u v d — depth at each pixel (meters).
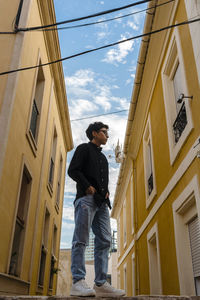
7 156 5.28
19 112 5.97
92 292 2.65
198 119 4.60
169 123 6.36
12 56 5.90
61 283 23.14
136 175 11.19
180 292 5.02
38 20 7.56
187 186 4.95
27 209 6.90
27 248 6.91
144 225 8.95
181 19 5.75
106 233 3.25
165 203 6.45
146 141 9.53
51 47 8.98
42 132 8.42
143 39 7.49
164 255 6.37
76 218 3.11
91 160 3.31
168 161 6.34
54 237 11.81
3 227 5.10
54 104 10.44
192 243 5.16
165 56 6.95
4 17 6.34
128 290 12.71
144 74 8.47
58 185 12.63
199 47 4.55
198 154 4.39
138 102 9.42
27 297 2.04
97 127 3.60
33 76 7.12
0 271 4.98
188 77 5.16
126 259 13.64
